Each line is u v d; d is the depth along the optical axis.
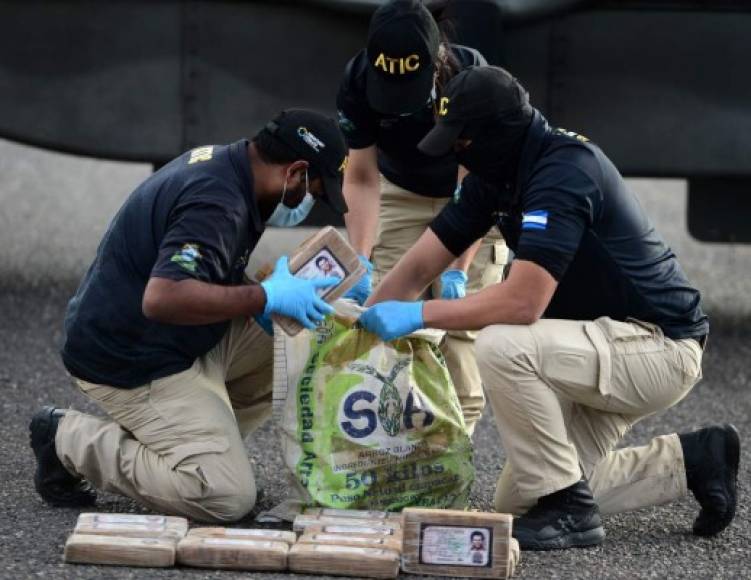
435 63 18.05
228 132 28.41
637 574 15.42
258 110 28.36
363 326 16.25
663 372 16.36
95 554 15.03
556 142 16.02
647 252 16.42
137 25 28.11
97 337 16.34
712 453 16.69
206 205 15.56
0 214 41.78
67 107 28.36
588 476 16.86
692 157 28.66
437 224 17.36
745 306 33.22
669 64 28.39
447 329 16.00
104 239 16.66
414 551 15.01
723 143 28.58
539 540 16.05
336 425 16.23
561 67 28.36
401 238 20.39
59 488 17.17
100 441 16.50
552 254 15.71
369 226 19.61
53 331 28.12
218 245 15.50
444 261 17.42
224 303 15.43
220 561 14.99
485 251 19.78
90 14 28.08
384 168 20.23
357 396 16.20
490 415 23.59
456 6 26.47
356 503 16.25
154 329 16.31
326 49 28.17
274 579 14.83
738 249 40.34
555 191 15.77
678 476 16.72
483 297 15.95
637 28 28.27
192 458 16.23
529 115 15.95
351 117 19.22
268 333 17.11
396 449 16.20
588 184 15.85
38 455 17.03
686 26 28.28
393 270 17.52
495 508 17.03
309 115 15.93
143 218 16.08
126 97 28.36
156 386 16.44
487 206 17.00
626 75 28.42
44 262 35.12
